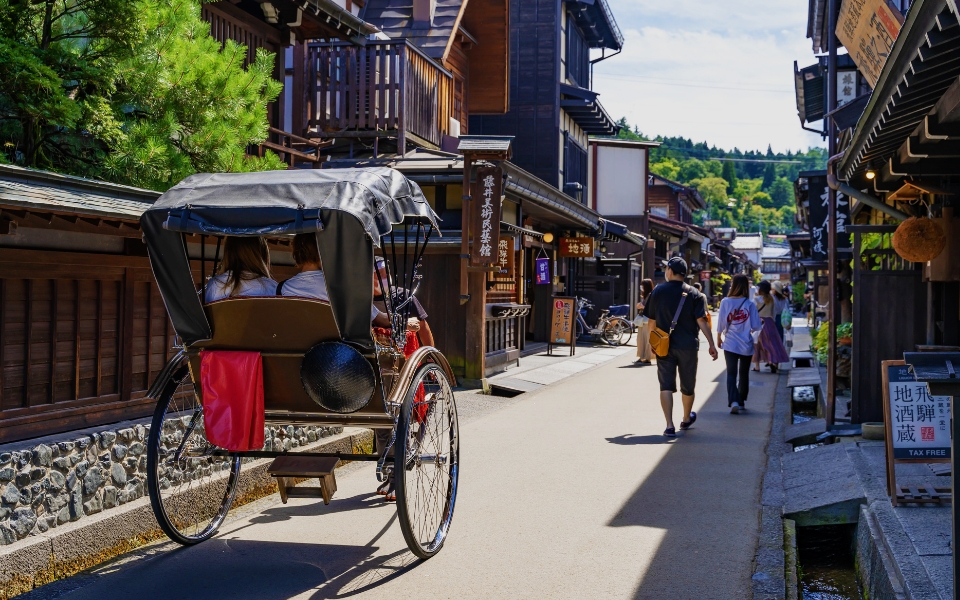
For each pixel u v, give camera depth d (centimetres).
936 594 356
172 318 432
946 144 553
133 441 493
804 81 1883
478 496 593
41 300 463
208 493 532
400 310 499
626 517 541
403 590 407
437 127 1461
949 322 738
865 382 796
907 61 412
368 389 431
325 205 396
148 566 442
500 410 1021
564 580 423
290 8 1126
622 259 2428
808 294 3750
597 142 3036
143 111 673
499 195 1104
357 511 559
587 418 962
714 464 712
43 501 425
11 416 442
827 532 583
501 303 1401
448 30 1557
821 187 1677
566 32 2662
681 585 417
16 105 574
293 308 414
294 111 1295
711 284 5294
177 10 668
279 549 475
